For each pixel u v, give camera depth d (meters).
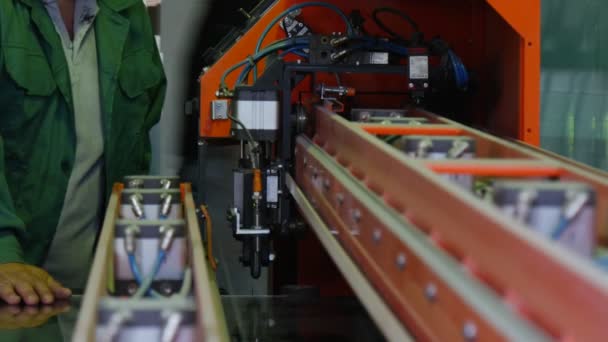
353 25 3.08
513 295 1.11
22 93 3.23
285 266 3.38
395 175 1.66
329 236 2.08
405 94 3.21
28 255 3.35
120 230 2.02
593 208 1.36
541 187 1.37
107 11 3.49
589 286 0.91
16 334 2.03
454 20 3.23
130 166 3.61
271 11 3.30
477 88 3.01
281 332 2.28
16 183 3.28
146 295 1.79
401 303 1.46
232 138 3.25
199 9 4.91
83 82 3.42
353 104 3.24
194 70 4.98
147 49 3.64
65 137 3.37
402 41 3.12
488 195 1.67
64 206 3.44
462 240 1.29
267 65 3.09
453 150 1.90
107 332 1.42
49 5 3.34
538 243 1.04
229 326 2.35
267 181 2.75
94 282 1.57
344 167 2.17
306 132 2.88
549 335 1.01
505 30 2.68
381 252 1.60
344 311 2.57
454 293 1.19
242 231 2.72
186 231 2.12
